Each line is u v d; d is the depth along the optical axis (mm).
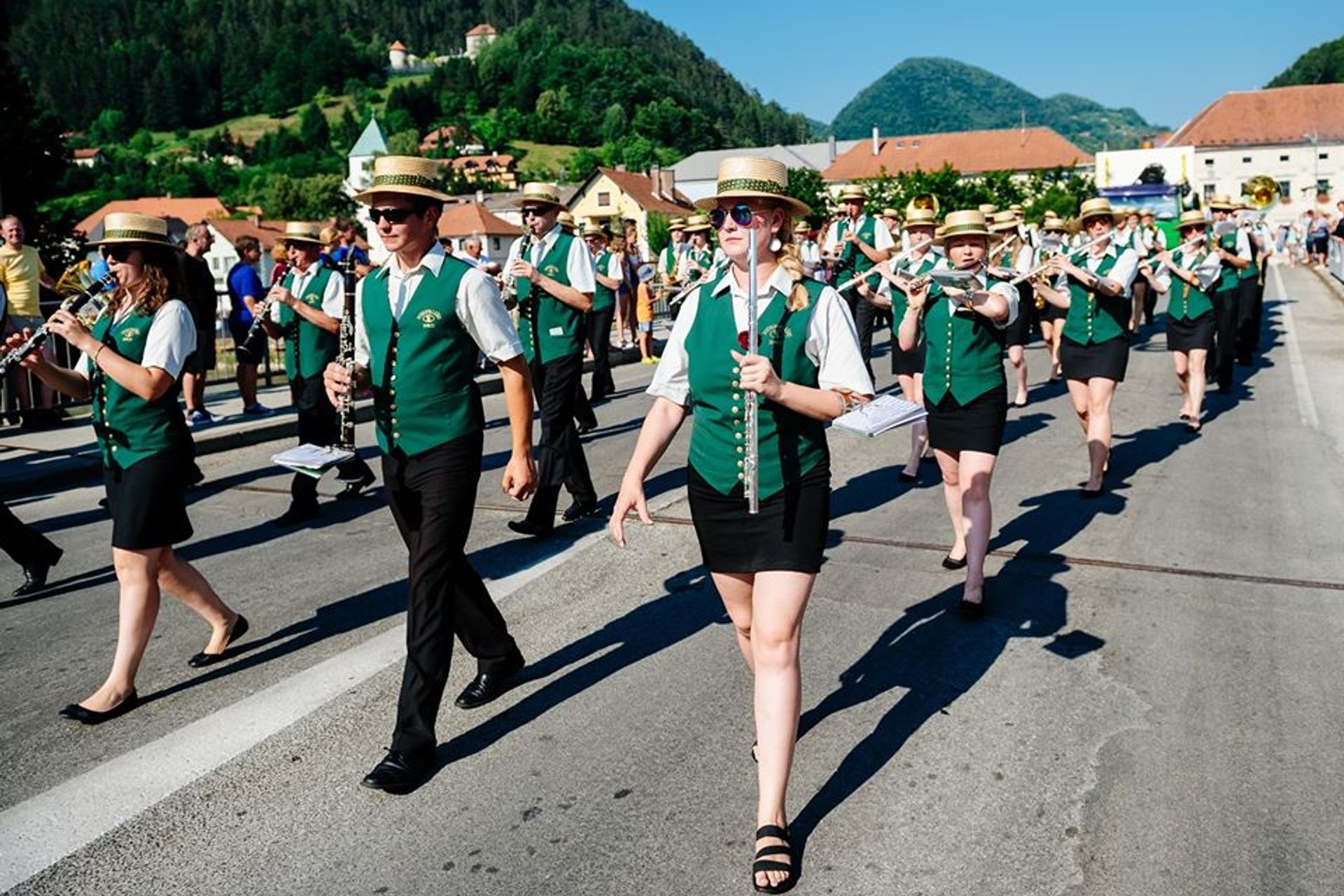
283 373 14969
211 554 6645
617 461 9234
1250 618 5223
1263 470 8375
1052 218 12281
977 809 3566
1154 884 3162
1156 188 40000
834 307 3381
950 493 5996
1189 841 3365
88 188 172000
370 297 4074
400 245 3939
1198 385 9938
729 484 3355
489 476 8617
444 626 3893
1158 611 5336
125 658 4320
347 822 3512
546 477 6750
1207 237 10234
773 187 3289
